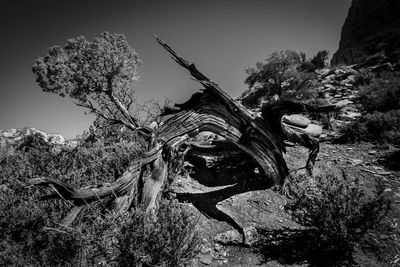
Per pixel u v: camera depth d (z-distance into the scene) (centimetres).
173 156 757
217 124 787
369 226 482
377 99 1235
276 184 749
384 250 482
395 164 782
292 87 1905
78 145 1003
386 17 4291
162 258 446
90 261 464
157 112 1355
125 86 1458
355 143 991
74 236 471
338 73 2145
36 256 482
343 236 460
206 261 517
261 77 1978
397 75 1595
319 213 491
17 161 946
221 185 796
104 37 1400
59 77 1336
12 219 548
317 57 2827
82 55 1330
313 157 754
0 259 456
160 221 486
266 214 646
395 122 973
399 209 585
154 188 669
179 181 814
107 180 730
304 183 577
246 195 726
